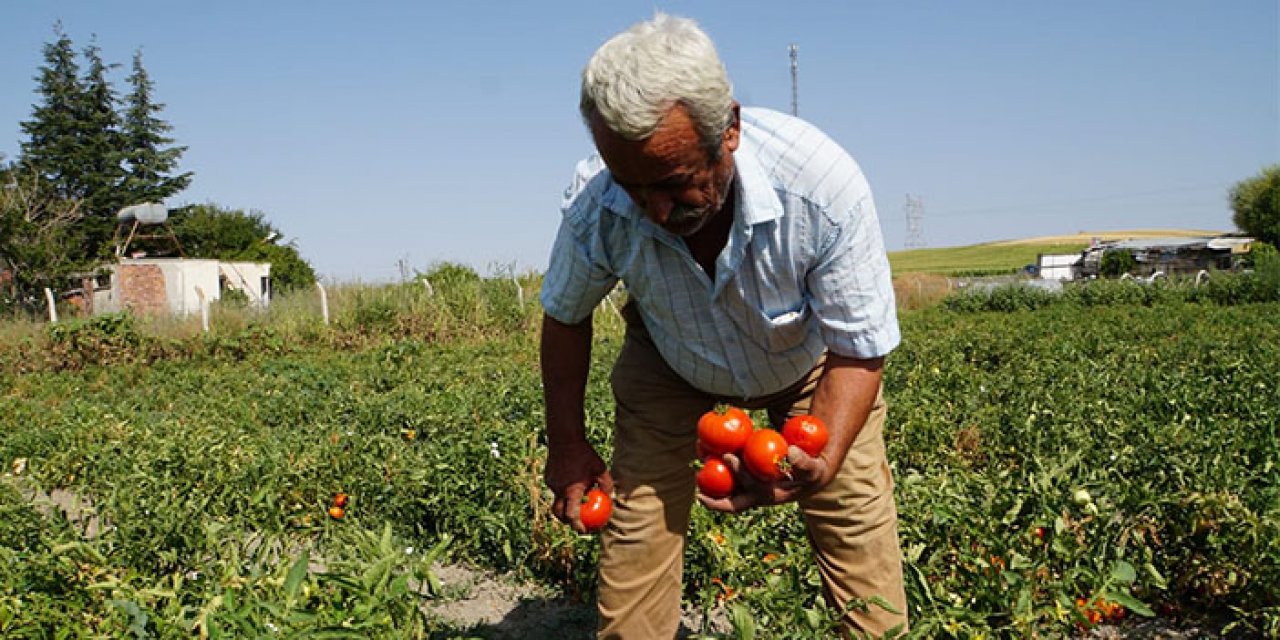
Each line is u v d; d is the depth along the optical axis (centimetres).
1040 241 11988
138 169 5997
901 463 720
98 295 2938
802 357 324
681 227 263
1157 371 1056
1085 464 572
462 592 531
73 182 5731
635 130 231
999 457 730
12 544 467
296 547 600
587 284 318
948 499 455
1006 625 375
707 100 235
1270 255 3503
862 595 335
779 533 479
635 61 231
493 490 594
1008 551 414
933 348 1595
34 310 2741
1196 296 3466
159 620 345
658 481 337
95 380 1623
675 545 343
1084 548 418
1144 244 6812
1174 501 456
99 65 5934
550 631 488
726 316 308
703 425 282
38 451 862
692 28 241
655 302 310
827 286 291
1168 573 470
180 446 718
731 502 280
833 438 290
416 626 356
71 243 3061
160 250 5056
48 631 364
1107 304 3453
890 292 297
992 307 3475
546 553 541
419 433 843
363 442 690
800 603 323
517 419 856
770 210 277
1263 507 448
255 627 325
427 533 613
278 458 672
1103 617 466
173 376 1619
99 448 821
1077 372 1067
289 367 1591
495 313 2259
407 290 2270
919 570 389
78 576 387
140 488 564
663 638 348
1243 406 770
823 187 279
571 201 310
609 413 789
